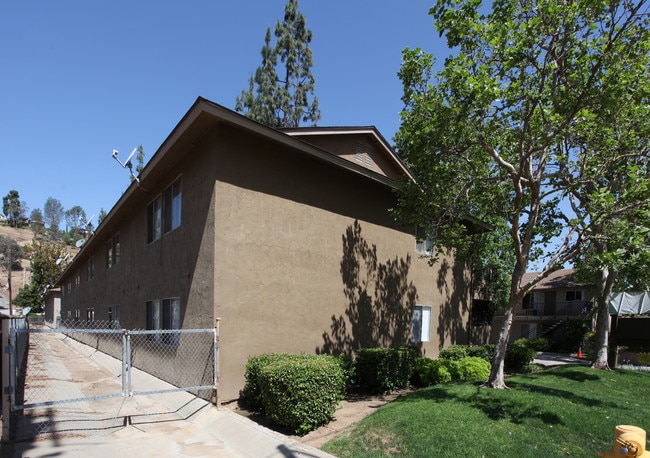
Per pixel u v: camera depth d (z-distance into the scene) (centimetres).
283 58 2527
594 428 614
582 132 888
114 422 723
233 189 856
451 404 677
